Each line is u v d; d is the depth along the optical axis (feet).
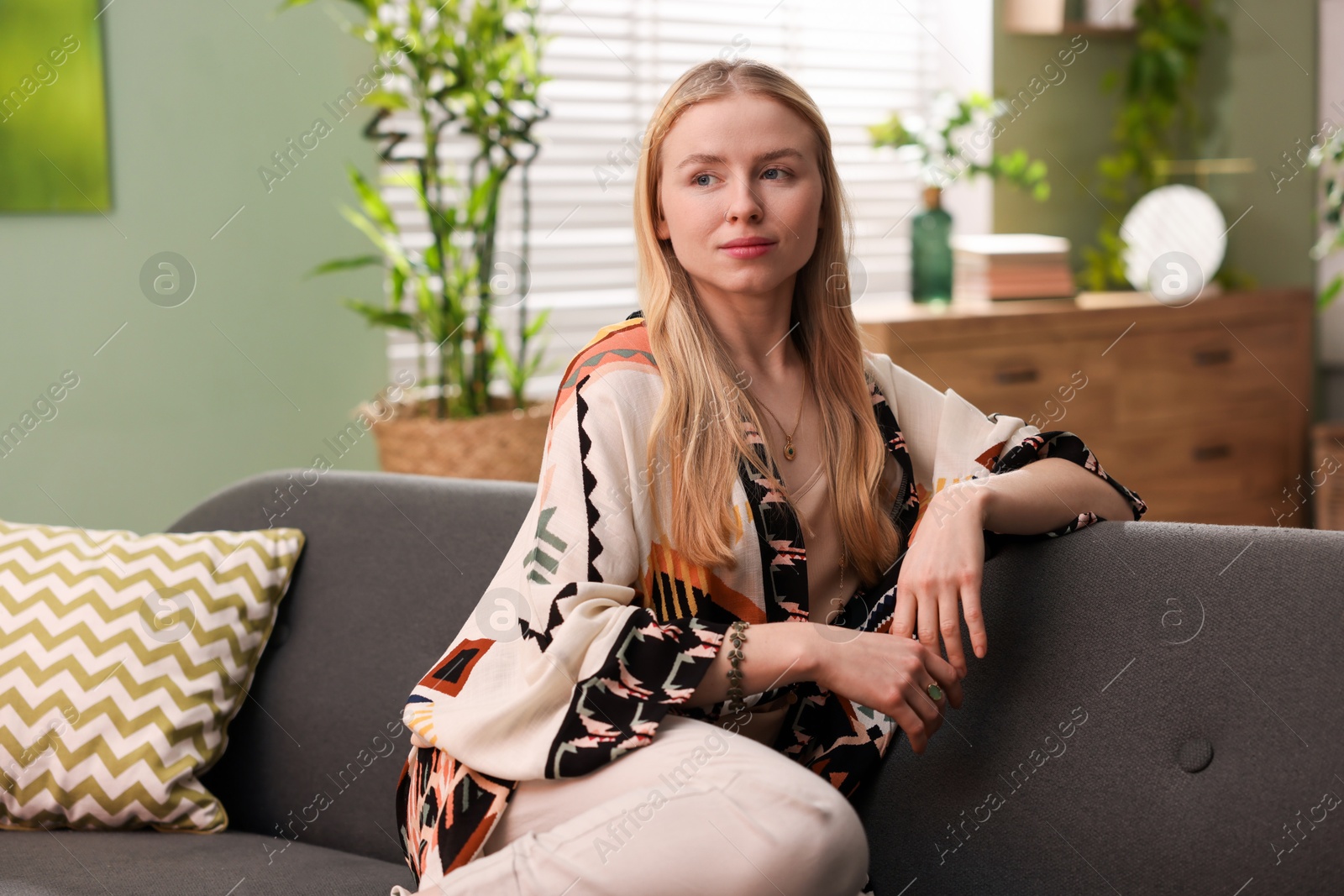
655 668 3.36
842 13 12.87
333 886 4.06
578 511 3.55
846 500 3.92
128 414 9.64
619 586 3.51
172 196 9.67
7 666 4.67
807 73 12.73
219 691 4.83
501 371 10.56
